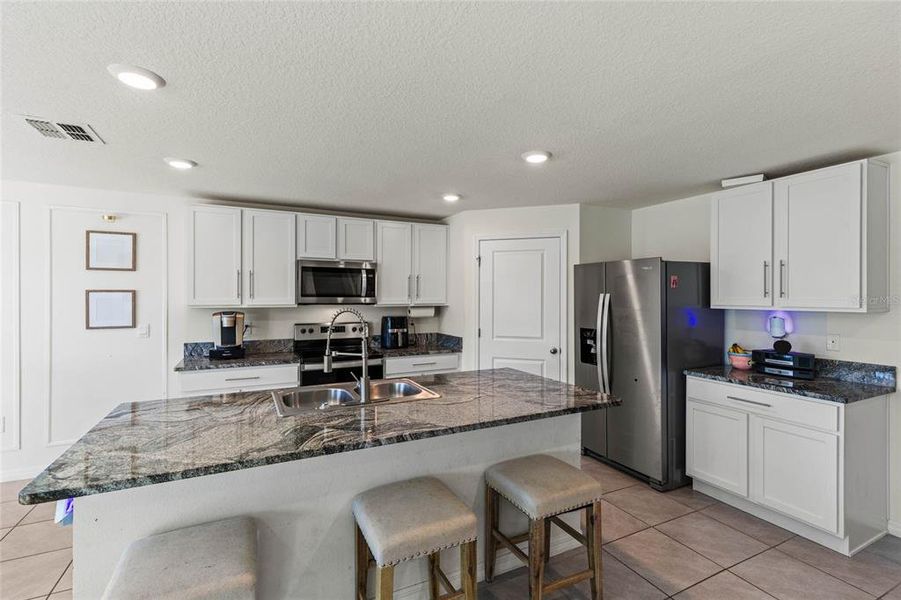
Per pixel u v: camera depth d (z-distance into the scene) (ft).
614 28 4.36
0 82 5.42
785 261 8.84
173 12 4.08
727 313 11.10
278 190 11.14
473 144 7.73
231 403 6.75
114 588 3.78
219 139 7.44
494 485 6.51
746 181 9.60
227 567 4.13
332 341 14.20
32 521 8.61
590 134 7.27
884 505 8.13
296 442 5.04
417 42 4.62
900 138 7.40
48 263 10.69
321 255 12.97
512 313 13.53
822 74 5.29
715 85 5.58
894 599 6.42
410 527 4.89
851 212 7.83
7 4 3.90
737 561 7.39
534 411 6.37
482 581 6.89
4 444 10.38
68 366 10.91
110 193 11.23
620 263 11.15
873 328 8.41
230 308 12.76
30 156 8.36
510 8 4.05
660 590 6.64
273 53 4.82
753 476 8.70
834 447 7.43
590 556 6.21
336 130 7.07
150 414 6.15
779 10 4.07
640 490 10.20
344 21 4.24
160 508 4.91
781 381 8.72
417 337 15.52
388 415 6.15
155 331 11.75
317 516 5.67
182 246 11.98
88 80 5.38
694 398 9.94
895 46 4.66
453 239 14.67
